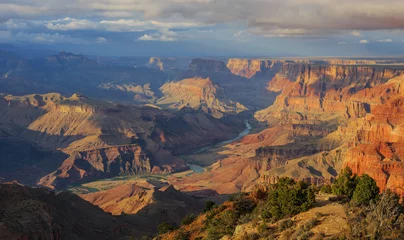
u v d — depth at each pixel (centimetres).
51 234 10962
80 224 13862
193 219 8744
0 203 11462
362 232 4619
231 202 7819
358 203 5962
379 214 4981
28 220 10612
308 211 5856
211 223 7194
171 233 8388
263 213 6188
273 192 6344
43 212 11325
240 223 6619
